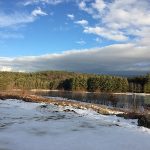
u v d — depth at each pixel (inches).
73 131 673.6
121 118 1068.5
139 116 1078.4
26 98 1855.3
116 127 753.6
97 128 727.1
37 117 929.5
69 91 6181.1
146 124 827.4
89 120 896.3
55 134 630.5
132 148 507.2
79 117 971.9
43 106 1279.5
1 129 674.8
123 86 6013.8
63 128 714.2
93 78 6215.6
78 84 6318.9
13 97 1889.8
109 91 5969.5
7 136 593.0
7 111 1073.5
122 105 2475.4
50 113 1075.9
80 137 599.8
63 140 566.3
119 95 4862.2
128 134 649.0
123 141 565.0
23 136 599.2
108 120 939.3
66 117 956.6
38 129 690.2
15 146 507.8
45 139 573.6
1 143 528.7
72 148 499.2
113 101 3048.7
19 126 725.3
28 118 895.1
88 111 1320.1
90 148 500.4
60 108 1289.4
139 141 569.9
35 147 502.9
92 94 4852.4
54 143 537.6
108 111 1502.2
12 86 6151.6
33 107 1278.3
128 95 4953.3
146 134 660.1
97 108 1638.8
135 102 3056.1
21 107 1262.3
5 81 5807.1
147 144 544.1
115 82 6013.8
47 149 489.7
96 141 560.7
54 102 1740.9
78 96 3993.6
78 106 1590.8
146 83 6038.4
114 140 573.0
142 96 4690.0
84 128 722.2
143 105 2516.0
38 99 1845.5
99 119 949.2
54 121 841.5
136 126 805.9
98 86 6077.8
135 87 6077.8
